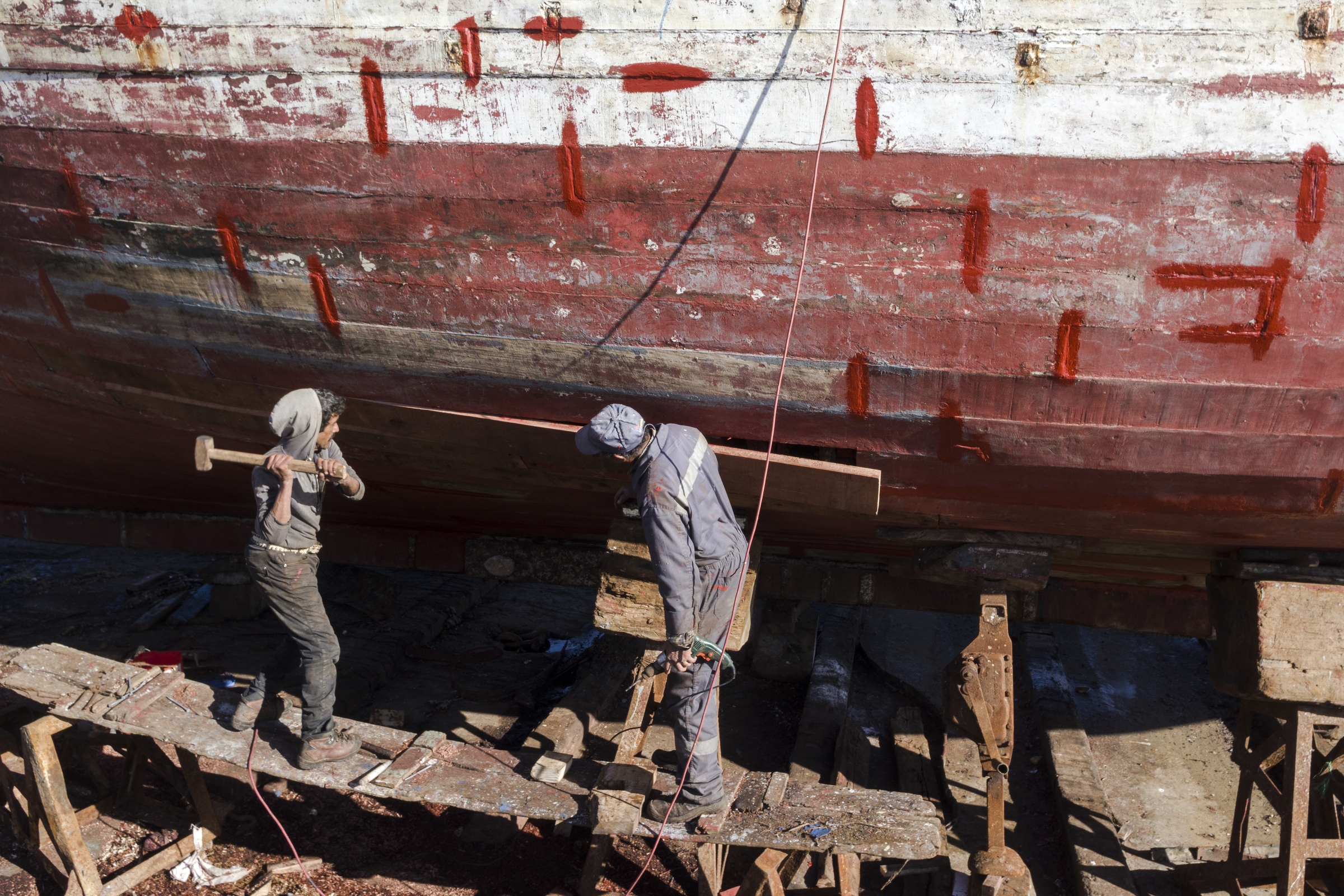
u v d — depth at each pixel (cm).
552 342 293
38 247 323
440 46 257
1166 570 373
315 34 263
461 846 375
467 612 623
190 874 350
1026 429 282
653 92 251
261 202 287
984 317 260
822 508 314
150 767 413
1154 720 505
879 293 262
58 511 520
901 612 638
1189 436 273
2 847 368
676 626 275
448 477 378
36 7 279
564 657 559
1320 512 295
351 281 295
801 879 355
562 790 315
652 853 308
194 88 276
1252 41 228
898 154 245
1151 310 251
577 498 380
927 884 355
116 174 296
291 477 298
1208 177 236
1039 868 380
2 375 392
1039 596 405
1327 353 250
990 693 338
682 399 299
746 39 244
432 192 273
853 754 437
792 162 251
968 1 235
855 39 240
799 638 534
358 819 391
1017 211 246
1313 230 236
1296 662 305
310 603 317
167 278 314
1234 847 341
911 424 289
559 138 259
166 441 400
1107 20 232
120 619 575
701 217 262
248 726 344
